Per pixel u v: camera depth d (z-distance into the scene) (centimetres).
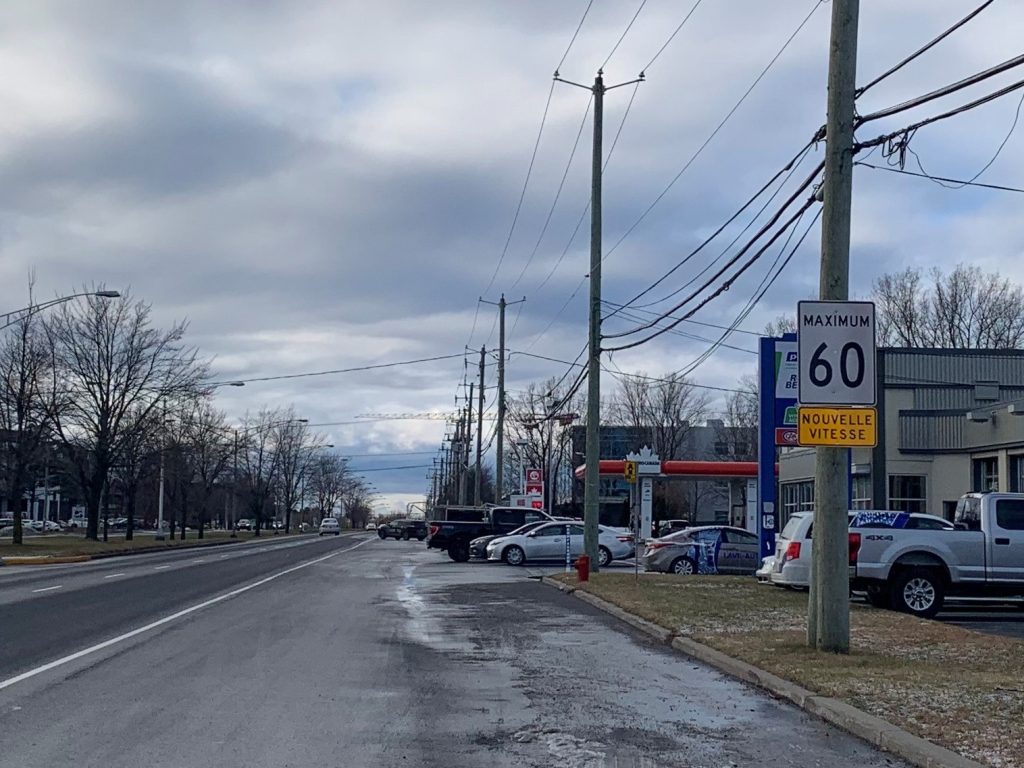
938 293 6125
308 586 2658
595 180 2967
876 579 1833
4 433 4878
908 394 3991
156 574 3175
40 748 854
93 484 5572
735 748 873
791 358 2402
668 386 7788
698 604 1914
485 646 1494
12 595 2339
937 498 3825
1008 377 4288
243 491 9775
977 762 775
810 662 1237
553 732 927
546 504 7806
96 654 1391
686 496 8144
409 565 3744
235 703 1048
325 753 841
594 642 1546
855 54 1341
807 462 4453
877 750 866
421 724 954
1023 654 1307
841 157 1331
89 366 5409
